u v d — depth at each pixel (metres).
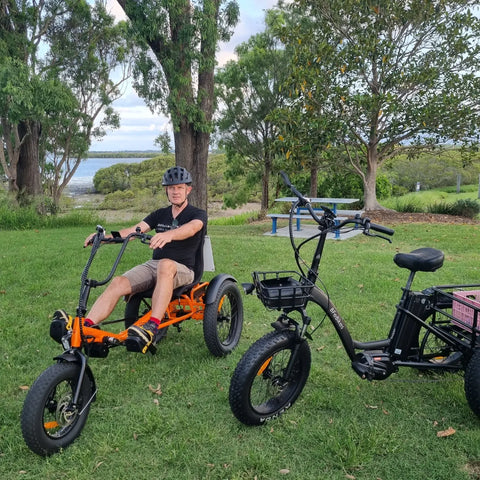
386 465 2.64
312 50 14.12
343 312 5.11
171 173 3.87
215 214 28.70
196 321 4.96
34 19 19.19
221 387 3.54
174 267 3.62
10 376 3.74
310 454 2.76
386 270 7.03
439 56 14.04
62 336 2.99
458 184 28.03
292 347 3.09
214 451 2.79
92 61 24.30
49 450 2.72
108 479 2.57
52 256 8.39
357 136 14.77
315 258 3.09
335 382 3.59
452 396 3.33
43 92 15.32
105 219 16.27
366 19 13.45
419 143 15.68
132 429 3.01
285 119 13.52
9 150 19.81
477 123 13.93
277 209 22.20
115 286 3.48
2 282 6.49
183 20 13.12
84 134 26.09
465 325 3.13
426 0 13.07
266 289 2.81
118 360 4.02
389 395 3.40
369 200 15.99
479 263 7.52
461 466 2.63
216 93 21.73
